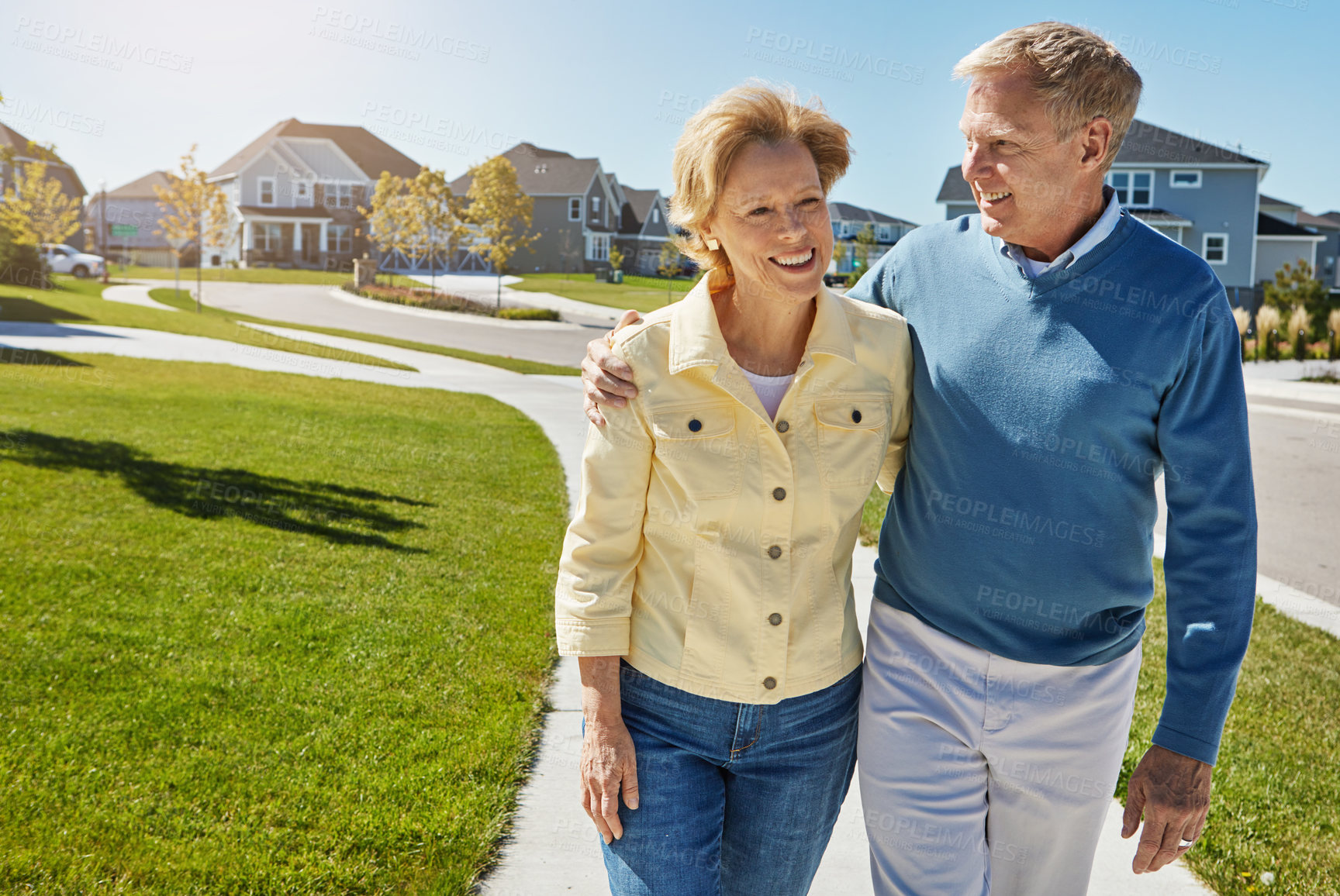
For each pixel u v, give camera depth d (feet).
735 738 5.98
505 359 73.82
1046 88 5.55
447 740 11.53
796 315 6.06
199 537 19.70
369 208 179.93
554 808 10.27
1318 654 16.53
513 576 18.45
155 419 33.63
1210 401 5.63
